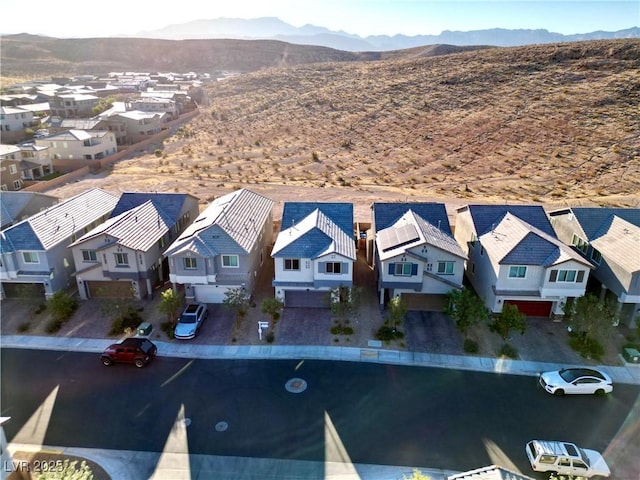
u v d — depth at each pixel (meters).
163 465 22.05
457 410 25.14
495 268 32.00
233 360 29.44
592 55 100.12
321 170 71.38
